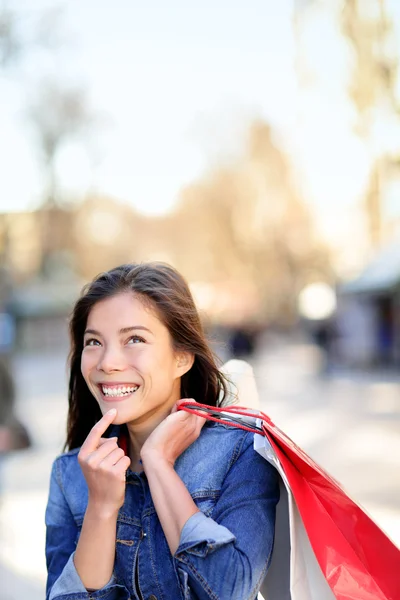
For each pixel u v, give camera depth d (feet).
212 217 143.43
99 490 5.09
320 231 129.18
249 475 5.27
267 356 101.96
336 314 71.00
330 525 5.02
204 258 167.32
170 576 5.25
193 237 164.55
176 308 5.54
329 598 5.02
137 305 5.44
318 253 134.21
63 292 132.67
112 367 5.32
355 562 4.94
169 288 5.62
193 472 5.44
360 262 92.94
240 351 76.33
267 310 161.89
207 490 5.37
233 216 137.18
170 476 5.13
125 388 5.40
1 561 15.52
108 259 150.82
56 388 62.44
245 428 5.32
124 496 5.44
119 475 5.06
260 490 5.22
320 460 26.08
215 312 142.82
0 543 16.80
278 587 5.39
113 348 5.39
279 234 132.05
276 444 5.14
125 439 5.96
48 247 113.09
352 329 70.38
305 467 5.03
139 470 5.72
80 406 6.38
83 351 5.55
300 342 142.72
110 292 5.50
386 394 48.08
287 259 137.59
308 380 62.44
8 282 66.44
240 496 5.18
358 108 19.69
